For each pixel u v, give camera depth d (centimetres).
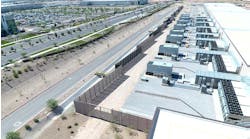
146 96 4434
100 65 6538
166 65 5325
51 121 3900
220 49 7088
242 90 4216
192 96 4391
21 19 16975
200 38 8231
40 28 13075
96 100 4494
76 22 14412
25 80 5538
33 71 6019
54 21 15538
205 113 3828
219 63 5684
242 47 6894
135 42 8875
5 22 11375
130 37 9731
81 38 9688
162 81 4897
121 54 7469
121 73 5644
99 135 3491
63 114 4100
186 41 8350
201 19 12069
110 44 8762
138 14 17088
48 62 6675
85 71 6131
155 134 2483
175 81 5097
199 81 4872
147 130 3494
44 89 5144
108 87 5041
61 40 9562
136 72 5819
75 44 8594
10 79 5431
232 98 3922
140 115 3812
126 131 3569
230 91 4159
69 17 17288
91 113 3997
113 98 4553
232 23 10356
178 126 2598
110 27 12000
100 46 8512
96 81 5466
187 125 2612
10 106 4434
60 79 5666
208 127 2573
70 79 5647
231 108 3641
